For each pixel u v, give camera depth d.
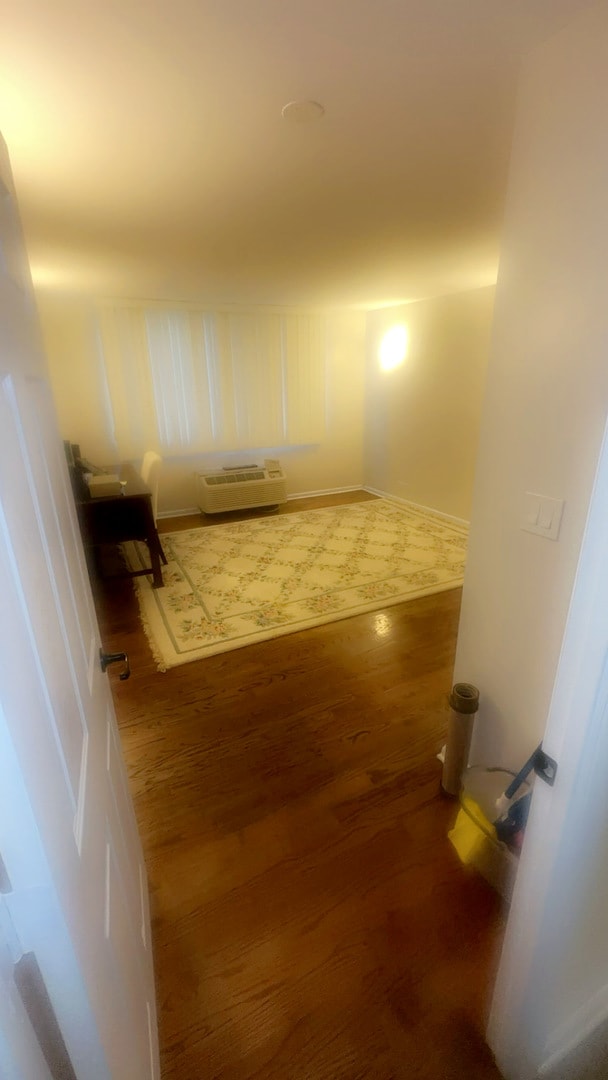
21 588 0.50
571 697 0.66
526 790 1.39
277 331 4.86
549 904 0.77
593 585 0.60
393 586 3.26
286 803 1.63
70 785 0.60
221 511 4.76
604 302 0.99
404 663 2.43
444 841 1.49
